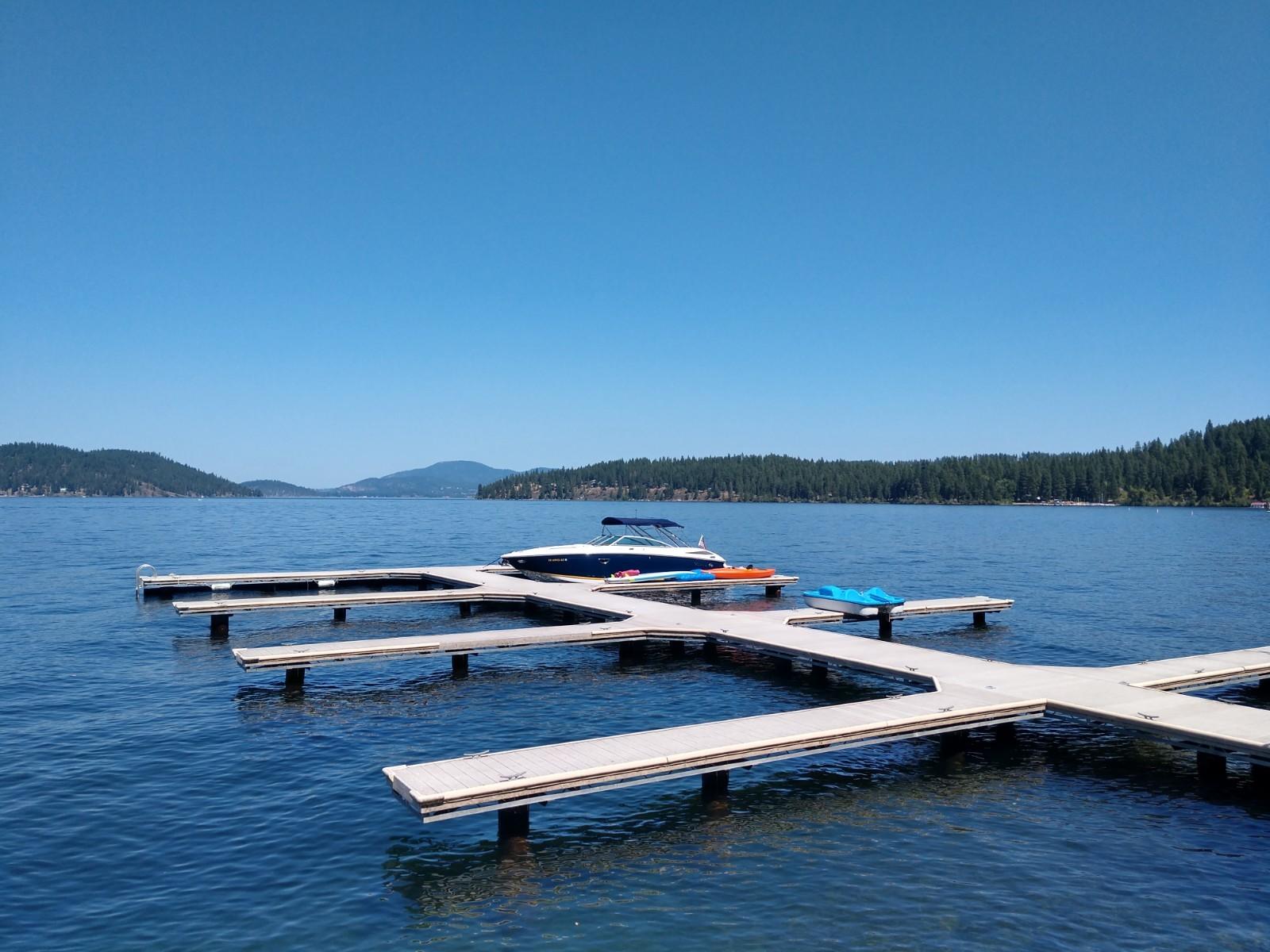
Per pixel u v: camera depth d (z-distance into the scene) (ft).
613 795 40.70
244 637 82.38
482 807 34.14
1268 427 572.92
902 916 29.53
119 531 270.67
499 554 183.42
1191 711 46.98
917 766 45.75
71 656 71.26
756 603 109.81
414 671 68.54
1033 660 74.02
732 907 30.09
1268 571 148.97
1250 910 30.22
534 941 27.71
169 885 31.12
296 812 38.04
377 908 29.78
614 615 81.61
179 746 47.37
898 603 82.28
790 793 41.42
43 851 33.68
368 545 213.25
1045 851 34.99
